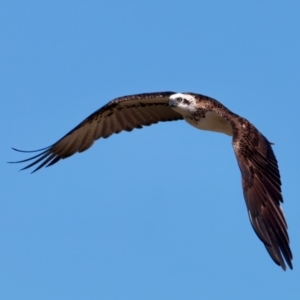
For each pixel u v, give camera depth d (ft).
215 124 57.11
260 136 50.55
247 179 46.93
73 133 61.36
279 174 48.14
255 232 45.09
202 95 57.77
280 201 46.57
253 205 45.96
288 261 44.27
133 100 60.54
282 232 45.32
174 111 61.52
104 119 61.77
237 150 48.57
